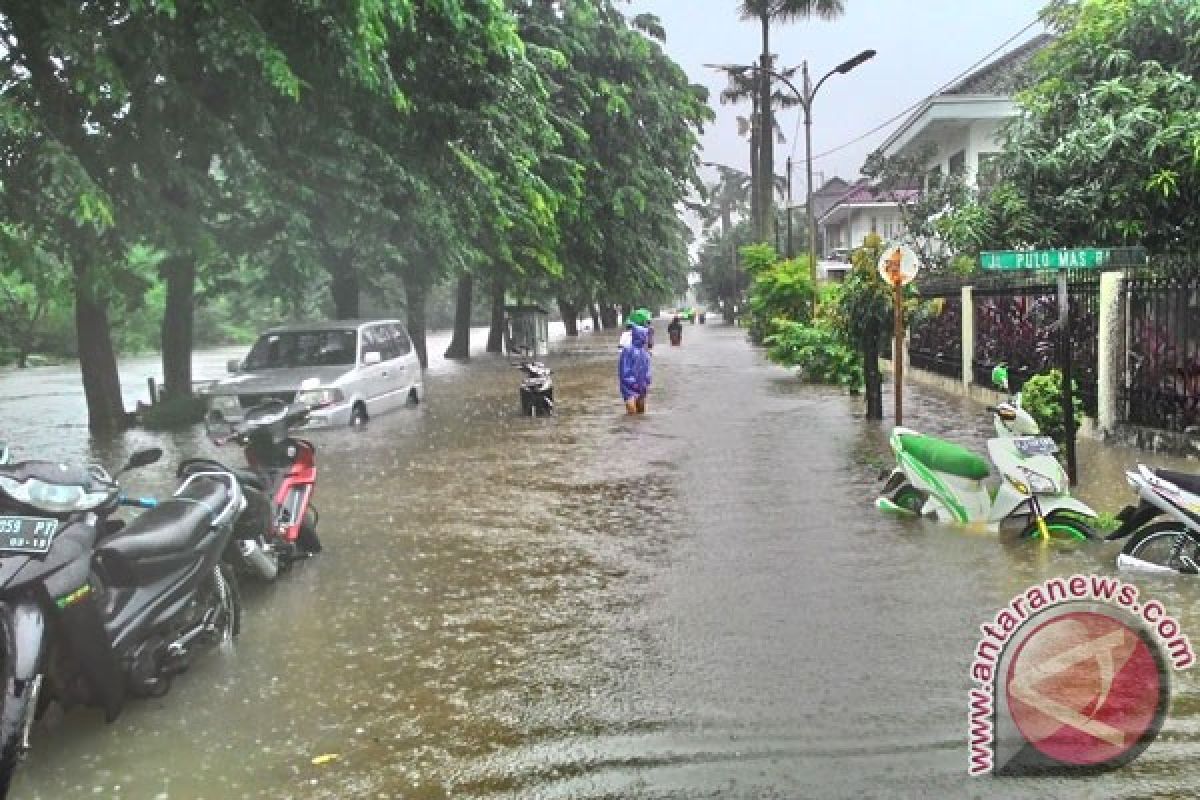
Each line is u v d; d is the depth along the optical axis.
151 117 12.16
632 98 31.31
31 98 10.80
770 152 39.94
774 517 8.23
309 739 4.27
